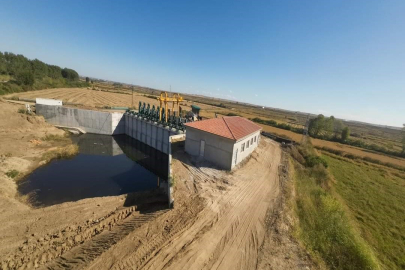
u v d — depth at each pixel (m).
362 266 11.55
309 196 20.02
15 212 16.38
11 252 12.30
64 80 111.38
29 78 77.81
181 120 36.44
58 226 14.98
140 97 103.31
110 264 10.13
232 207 15.80
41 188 22.39
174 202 16.17
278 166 26.14
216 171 21.98
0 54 95.75
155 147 41.19
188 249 11.11
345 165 39.34
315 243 12.87
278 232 13.08
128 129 49.81
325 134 65.38
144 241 11.80
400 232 19.62
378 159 44.59
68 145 36.53
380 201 25.75
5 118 37.72
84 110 47.28
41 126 41.38
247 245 11.72
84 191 22.75
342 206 21.25
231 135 22.48
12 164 24.77
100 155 36.44
